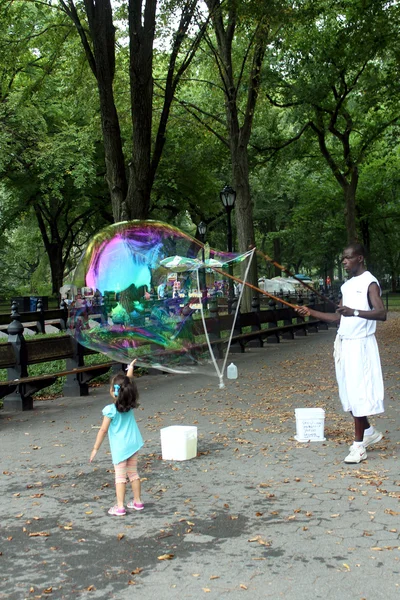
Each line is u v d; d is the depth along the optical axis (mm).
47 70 19375
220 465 5906
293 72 23578
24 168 27078
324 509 4633
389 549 3902
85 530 4355
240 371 12398
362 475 5418
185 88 28125
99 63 13398
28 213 33719
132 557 3889
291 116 25250
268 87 22234
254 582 3512
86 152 26078
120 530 4340
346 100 26438
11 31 19641
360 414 5801
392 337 18203
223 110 24484
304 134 28422
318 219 40438
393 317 26766
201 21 15312
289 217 45500
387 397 9156
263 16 14406
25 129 24562
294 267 57906
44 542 4164
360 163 29406
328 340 18688
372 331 5906
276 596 3348
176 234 8148
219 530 4285
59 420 8219
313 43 22484
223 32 19016
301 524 4352
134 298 7871
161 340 8117
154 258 7816
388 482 5219
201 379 11539
